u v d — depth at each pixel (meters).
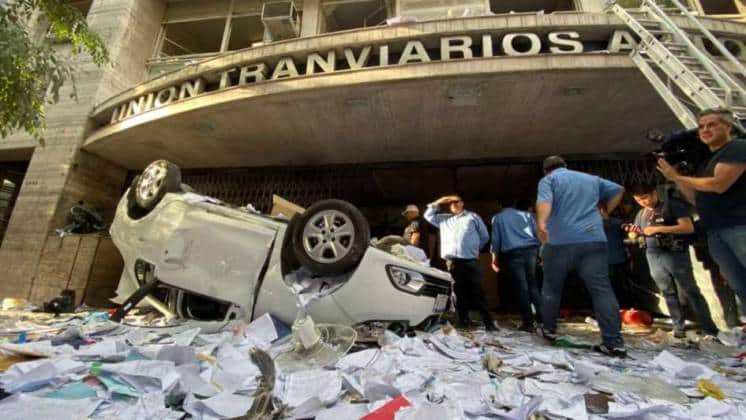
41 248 6.18
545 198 2.68
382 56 4.65
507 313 6.34
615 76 4.29
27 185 6.59
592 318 4.62
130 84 7.54
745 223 2.08
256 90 4.81
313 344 2.05
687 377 1.92
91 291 5.90
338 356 1.96
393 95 4.77
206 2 8.35
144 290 2.78
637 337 3.42
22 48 3.69
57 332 2.54
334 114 5.25
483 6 6.29
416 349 2.29
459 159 6.70
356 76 4.54
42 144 4.27
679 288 3.43
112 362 1.67
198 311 2.99
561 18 4.44
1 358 1.67
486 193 8.61
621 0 5.62
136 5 7.77
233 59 5.09
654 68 4.05
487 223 8.93
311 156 6.71
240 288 2.68
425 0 6.53
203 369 1.67
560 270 2.70
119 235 3.34
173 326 2.60
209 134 5.94
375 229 9.07
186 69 5.40
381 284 2.61
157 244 2.93
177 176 3.33
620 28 4.34
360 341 2.51
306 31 7.15
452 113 5.18
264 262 2.72
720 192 2.10
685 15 4.51
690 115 3.33
